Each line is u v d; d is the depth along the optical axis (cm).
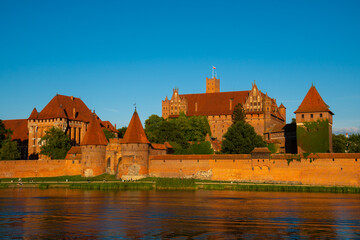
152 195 8794
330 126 12538
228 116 18012
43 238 5066
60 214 6469
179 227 5566
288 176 10469
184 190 9844
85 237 5097
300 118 12419
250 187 9875
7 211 6769
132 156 11581
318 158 10231
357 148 16050
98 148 12212
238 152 12400
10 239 5025
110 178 11819
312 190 9594
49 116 16338
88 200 8006
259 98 17700
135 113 11894
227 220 5994
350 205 7288
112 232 5312
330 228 5509
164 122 14388
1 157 13525
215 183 10525
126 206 7212
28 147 16600
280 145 14638
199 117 16650
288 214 6444
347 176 9944
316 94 12500
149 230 5409
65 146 14112
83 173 12106
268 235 5166
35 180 12006
